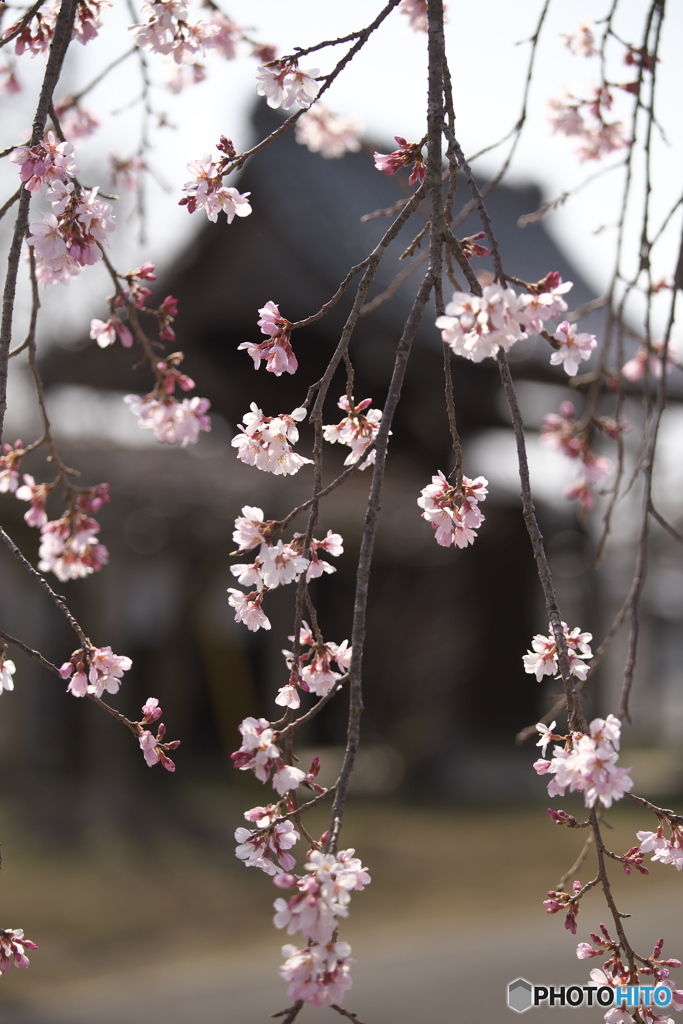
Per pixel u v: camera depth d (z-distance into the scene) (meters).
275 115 13.17
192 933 6.10
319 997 1.01
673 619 20.62
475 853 8.20
